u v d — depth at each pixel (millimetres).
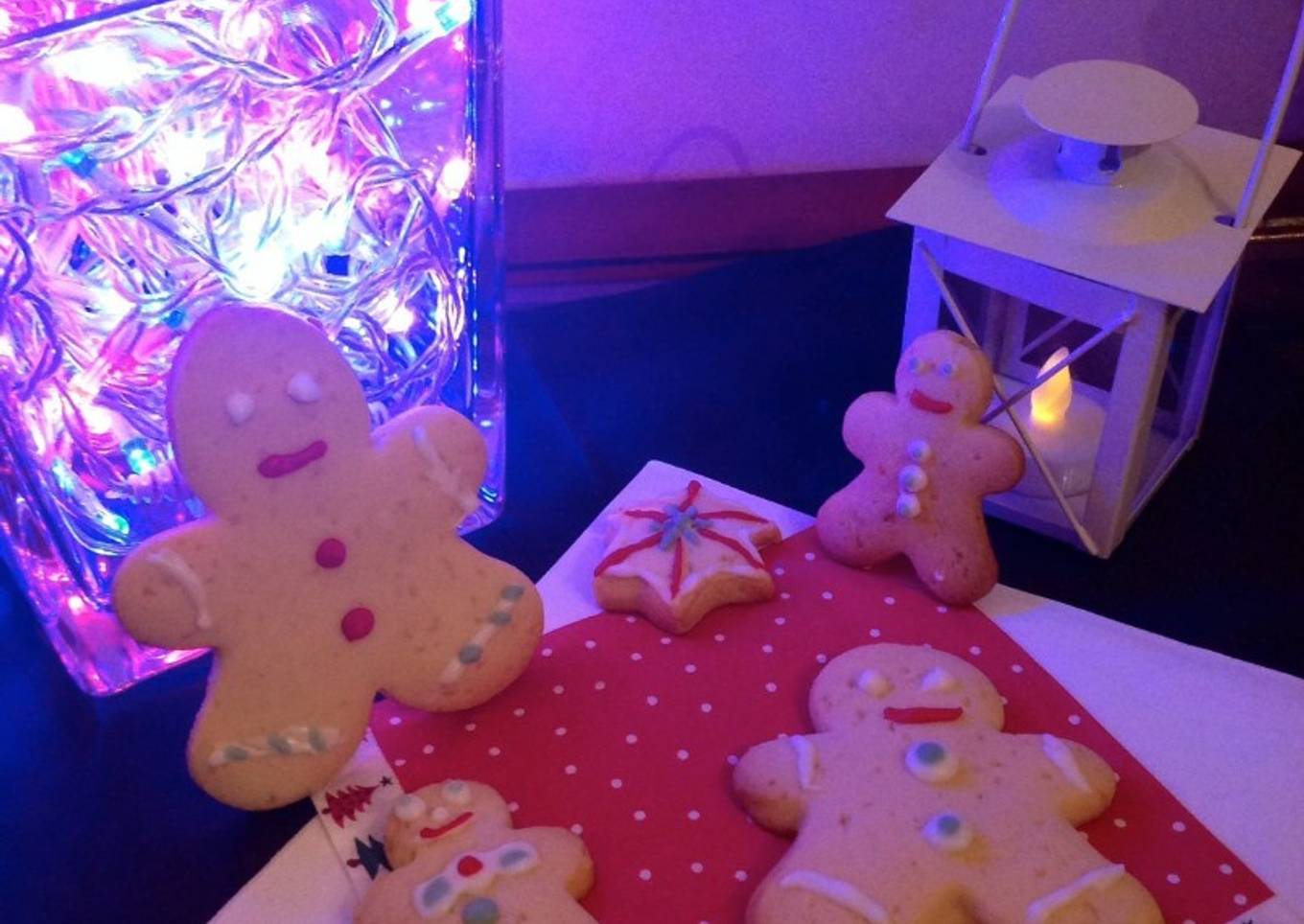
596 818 296
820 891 265
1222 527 363
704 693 322
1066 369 353
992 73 341
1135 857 286
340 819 296
